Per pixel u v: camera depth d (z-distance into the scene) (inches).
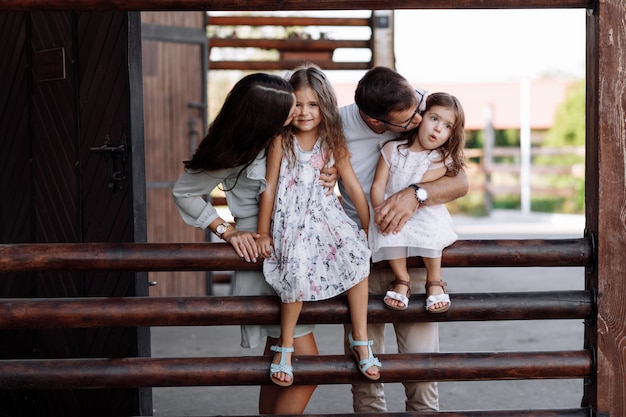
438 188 145.1
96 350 200.7
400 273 146.9
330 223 142.5
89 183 199.3
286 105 137.3
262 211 144.5
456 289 402.3
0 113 221.9
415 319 148.5
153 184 339.3
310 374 145.8
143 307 146.8
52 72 206.1
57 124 206.7
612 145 146.9
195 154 143.2
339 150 143.7
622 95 146.6
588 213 152.9
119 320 146.9
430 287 147.0
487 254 149.0
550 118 971.9
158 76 338.6
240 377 146.9
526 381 249.1
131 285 191.6
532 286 409.4
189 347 292.7
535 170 832.3
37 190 214.8
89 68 196.7
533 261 149.9
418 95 148.6
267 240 143.7
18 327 147.1
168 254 146.2
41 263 146.2
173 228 346.6
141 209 189.8
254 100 136.3
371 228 146.6
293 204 142.5
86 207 200.7
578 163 869.2
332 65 341.4
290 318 143.6
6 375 146.7
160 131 340.5
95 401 200.4
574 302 149.7
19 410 219.3
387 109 140.5
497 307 148.9
